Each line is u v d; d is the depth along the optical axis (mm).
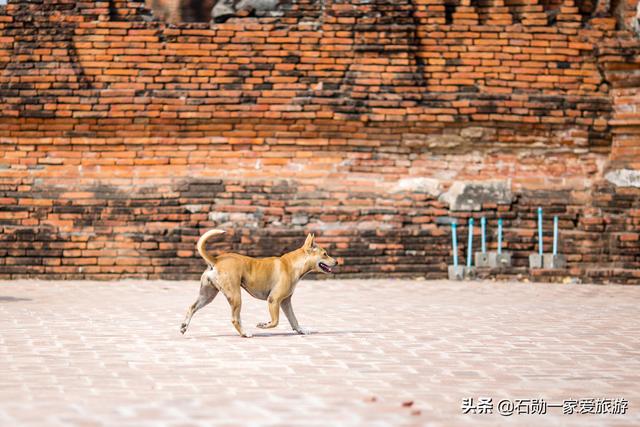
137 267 15617
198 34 16297
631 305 13055
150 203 15914
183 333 10227
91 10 16359
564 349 9656
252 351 9336
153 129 16312
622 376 8359
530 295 14023
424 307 12664
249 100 16219
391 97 16344
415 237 15898
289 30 16375
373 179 16438
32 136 16328
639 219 16125
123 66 16281
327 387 7695
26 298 13266
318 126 16344
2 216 15898
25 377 8000
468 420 6688
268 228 15805
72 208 15906
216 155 16359
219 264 10156
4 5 16391
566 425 6629
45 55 16297
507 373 8414
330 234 15766
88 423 6387
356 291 14305
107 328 10719
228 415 6672
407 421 6582
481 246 16047
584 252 16031
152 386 7664
